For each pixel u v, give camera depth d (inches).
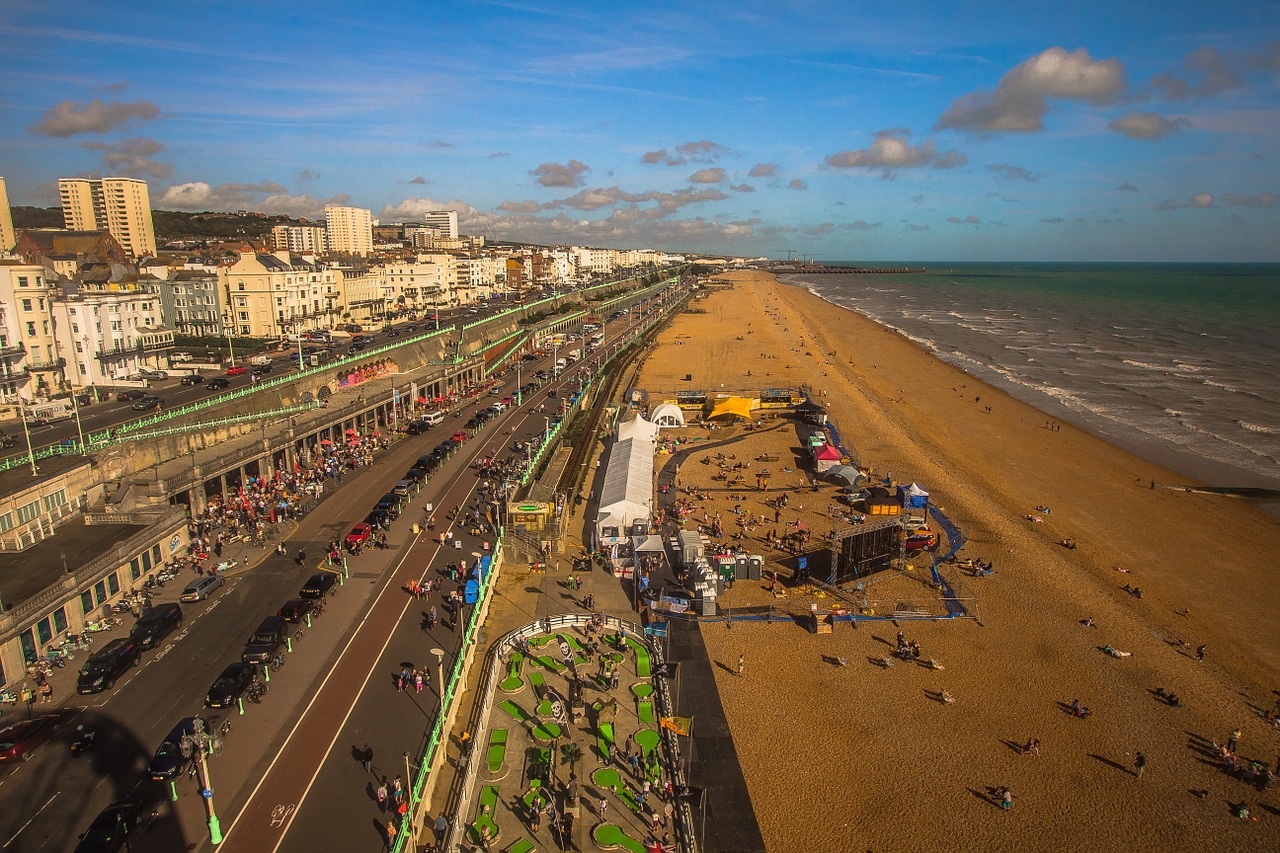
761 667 2022.6
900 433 4471.0
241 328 5753.0
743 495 3351.4
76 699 1712.6
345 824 1371.8
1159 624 2346.2
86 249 7544.3
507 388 5605.3
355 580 2337.6
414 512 2908.5
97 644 1932.8
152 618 1972.2
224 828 1352.1
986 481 3693.4
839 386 5812.0
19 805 1401.3
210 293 5669.3
